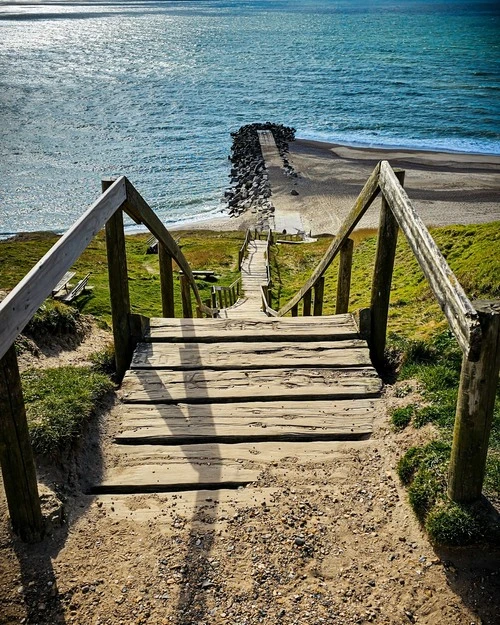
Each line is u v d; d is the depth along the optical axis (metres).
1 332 2.82
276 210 40.03
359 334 5.82
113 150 57.97
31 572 3.33
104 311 15.45
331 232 35.38
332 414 4.80
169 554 3.51
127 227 39.56
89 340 7.48
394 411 4.72
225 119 70.38
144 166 52.97
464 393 3.24
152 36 170.62
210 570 3.41
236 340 5.86
